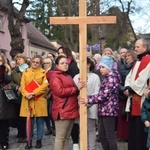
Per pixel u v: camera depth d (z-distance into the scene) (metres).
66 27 32.12
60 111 5.22
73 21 4.64
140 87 5.26
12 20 15.30
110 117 5.28
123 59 7.19
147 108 4.95
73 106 5.28
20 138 7.39
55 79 5.21
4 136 6.77
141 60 5.29
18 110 7.22
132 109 5.46
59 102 5.24
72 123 5.39
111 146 5.27
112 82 5.19
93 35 27.06
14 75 7.25
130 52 6.85
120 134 6.91
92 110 5.80
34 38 35.28
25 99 6.73
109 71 5.28
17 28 15.22
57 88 5.16
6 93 6.50
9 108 6.59
